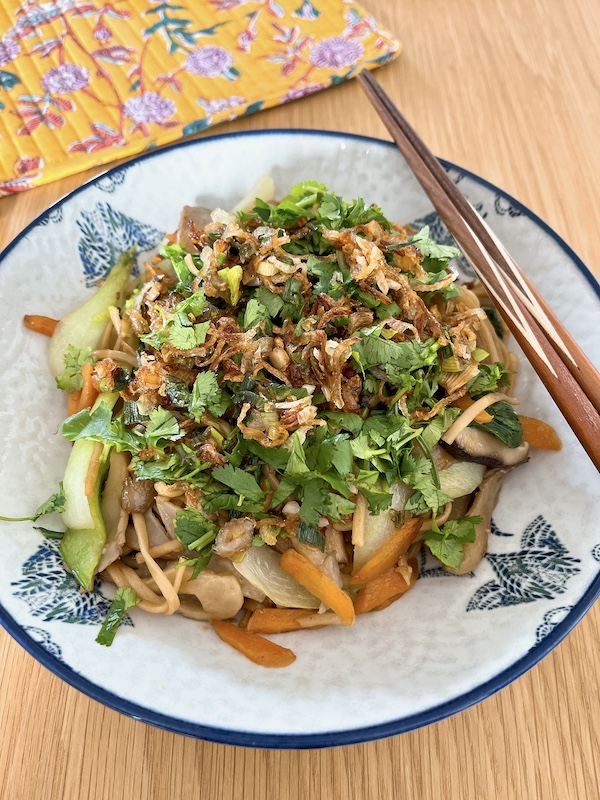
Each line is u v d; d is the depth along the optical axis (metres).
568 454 0.33
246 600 0.33
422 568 0.34
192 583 0.31
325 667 0.29
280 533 0.32
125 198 0.40
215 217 0.38
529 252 0.37
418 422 0.33
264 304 0.34
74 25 0.57
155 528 0.33
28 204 0.48
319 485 0.31
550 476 0.33
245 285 0.35
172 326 0.33
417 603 0.32
